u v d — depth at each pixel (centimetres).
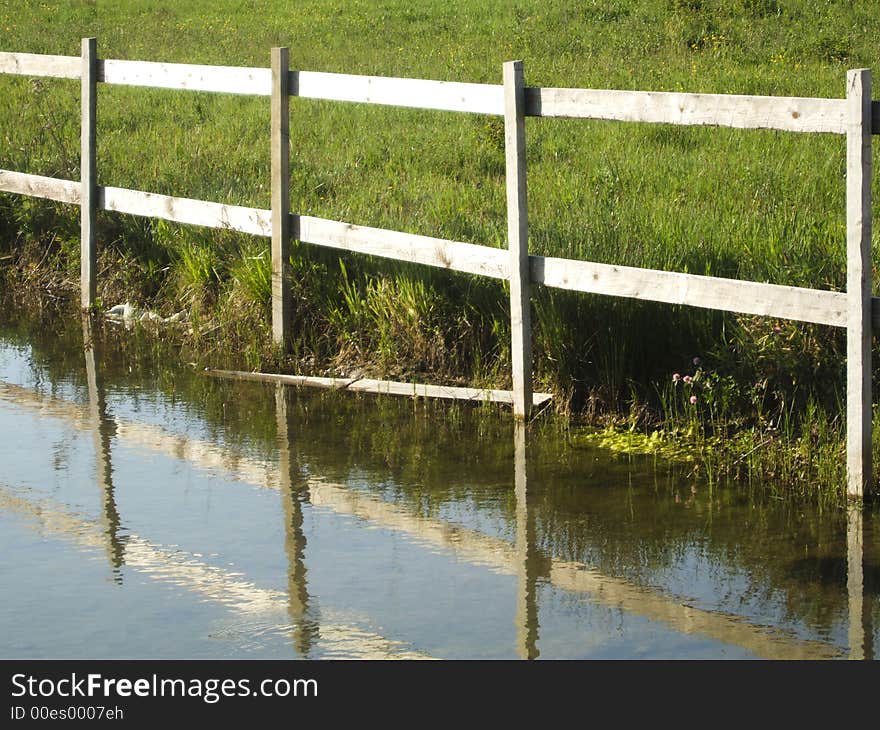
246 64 3906
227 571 1004
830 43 3644
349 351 1608
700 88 3088
